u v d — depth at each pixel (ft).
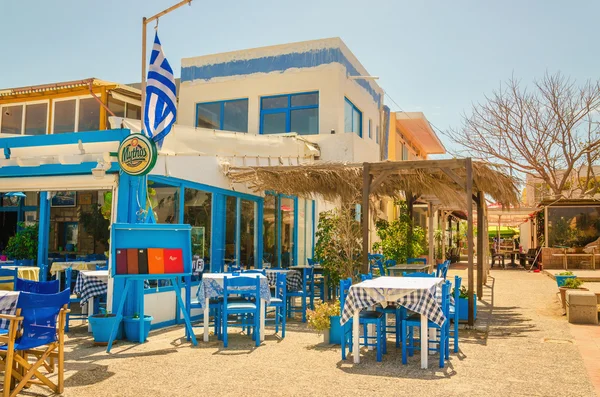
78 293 31.42
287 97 57.26
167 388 20.10
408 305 23.02
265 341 28.91
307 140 52.01
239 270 36.83
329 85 55.36
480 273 45.39
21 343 18.34
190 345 27.78
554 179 92.48
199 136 37.78
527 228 138.41
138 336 28.58
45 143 33.50
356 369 22.89
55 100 55.52
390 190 44.75
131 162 28.81
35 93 55.21
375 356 25.30
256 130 57.52
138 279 27.76
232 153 40.01
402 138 92.38
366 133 64.80
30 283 22.80
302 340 29.17
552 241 82.07
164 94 30.09
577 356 25.14
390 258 45.91
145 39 31.24
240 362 24.11
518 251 93.76
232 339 29.50
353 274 39.96
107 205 32.89
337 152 53.57
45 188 34.12
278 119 57.36
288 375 21.93
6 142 34.73
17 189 34.94
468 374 21.98
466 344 27.96
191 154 33.73
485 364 23.63
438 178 37.96
